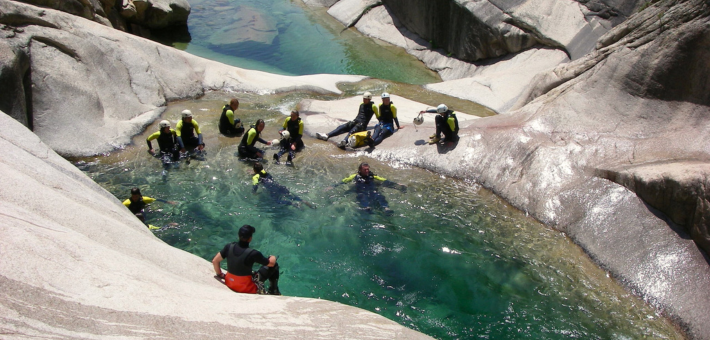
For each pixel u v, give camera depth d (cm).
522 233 794
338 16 2466
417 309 634
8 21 1005
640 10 966
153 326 345
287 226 795
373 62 1912
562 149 895
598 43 1025
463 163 968
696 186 674
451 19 1823
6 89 888
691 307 624
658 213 733
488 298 657
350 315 455
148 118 1148
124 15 1834
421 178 956
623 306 648
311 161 1010
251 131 980
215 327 369
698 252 674
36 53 1028
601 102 934
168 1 2069
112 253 436
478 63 1731
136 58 1244
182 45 2039
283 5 2723
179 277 475
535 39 1547
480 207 864
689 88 823
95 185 701
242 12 2564
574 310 640
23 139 693
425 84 1628
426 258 733
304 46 2092
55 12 1135
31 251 369
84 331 317
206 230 771
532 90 1173
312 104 1298
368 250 747
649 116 862
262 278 529
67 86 1035
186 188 888
